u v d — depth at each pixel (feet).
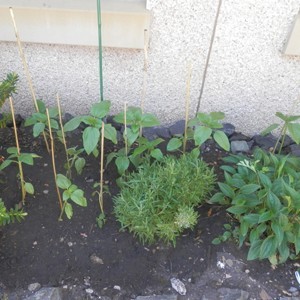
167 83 7.93
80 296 5.71
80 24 7.06
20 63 7.73
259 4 6.81
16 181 6.98
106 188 6.89
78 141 7.91
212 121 6.65
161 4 6.89
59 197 6.43
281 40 7.25
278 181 6.14
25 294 5.65
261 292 5.88
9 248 6.09
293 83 7.84
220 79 7.84
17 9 6.89
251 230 6.26
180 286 5.86
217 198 6.57
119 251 6.19
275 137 8.61
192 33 7.23
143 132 8.29
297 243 5.78
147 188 6.10
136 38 7.22
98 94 8.16
